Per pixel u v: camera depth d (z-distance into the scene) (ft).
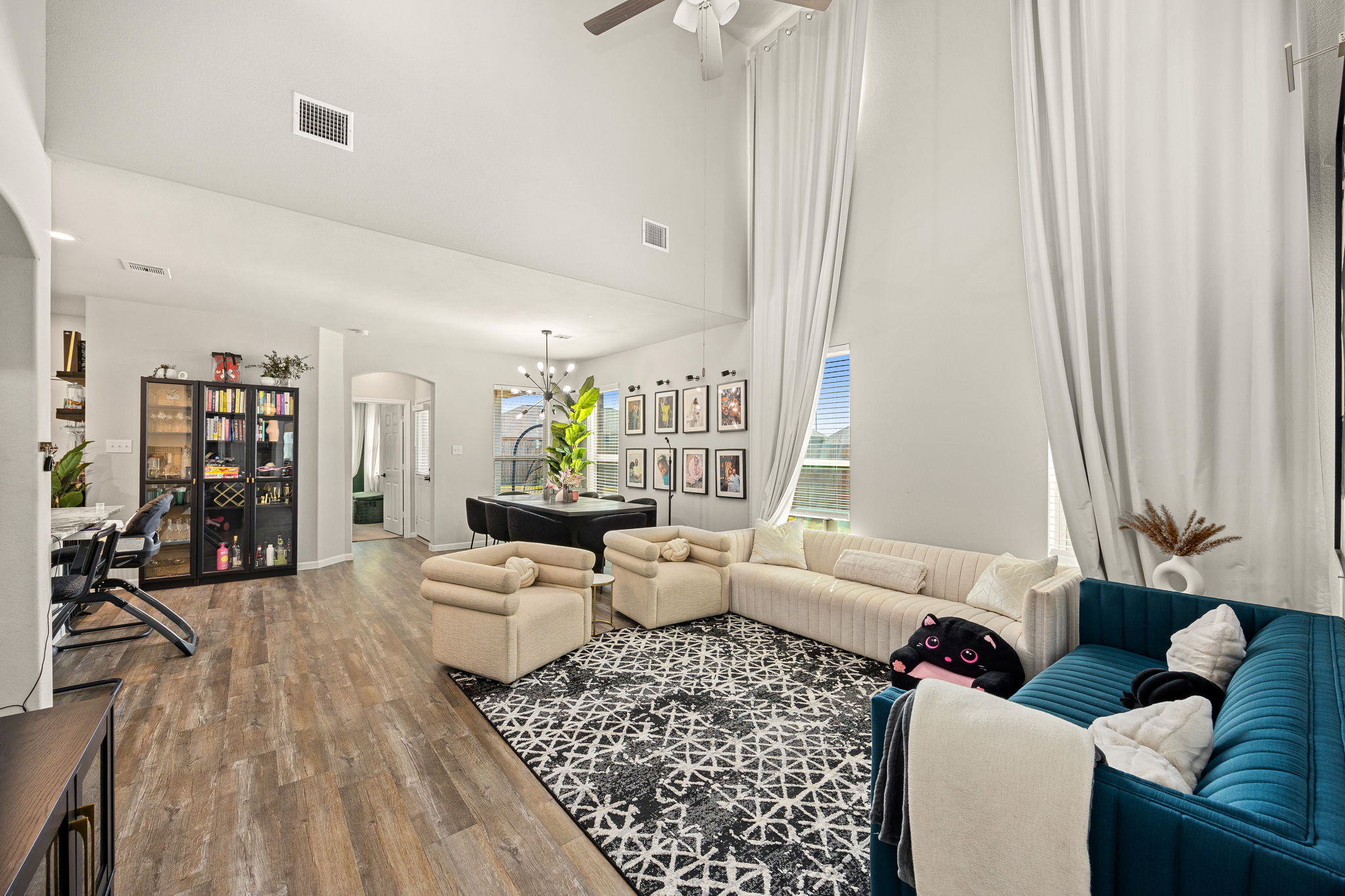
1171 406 9.78
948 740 3.99
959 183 13.19
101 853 4.58
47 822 3.17
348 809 6.72
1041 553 11.76
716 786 7.18
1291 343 8.59
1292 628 6.64
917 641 9.43
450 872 5.75
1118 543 10.21
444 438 24.21
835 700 9.61
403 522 27.48
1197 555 9.12
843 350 15.87
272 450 18.48
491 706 9.32
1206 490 9.37
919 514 13.87
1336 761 3.56
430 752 7.97
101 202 9.72
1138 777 3.63
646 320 18.81
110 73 8.43
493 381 25.68
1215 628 6.60
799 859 5.93
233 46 9.46
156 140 8.77
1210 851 3.08
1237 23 9.16
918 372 13.91
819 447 16.71
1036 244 11.31
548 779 7.32
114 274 13.99
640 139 15.57
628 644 12.32
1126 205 10.25
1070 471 10.78
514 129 12.95
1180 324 9.71
